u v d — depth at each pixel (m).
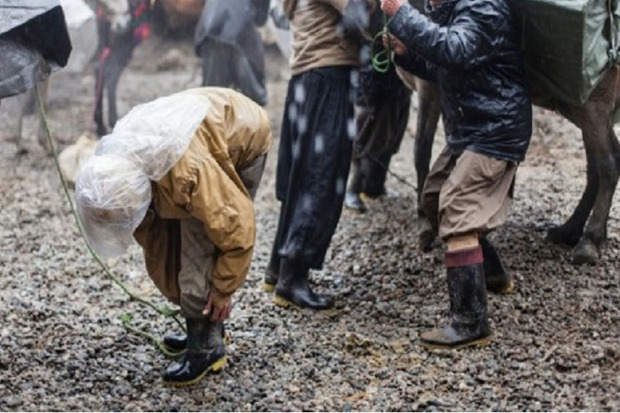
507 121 5.25
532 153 9.16
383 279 6.55
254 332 5.71
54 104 12.87
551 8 5.23
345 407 4.77
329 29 5.91
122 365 5.27
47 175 9.66
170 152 4.50
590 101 6.21
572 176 8.31
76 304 6.32
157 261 4.96
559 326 5.60
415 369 5.16
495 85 5.26
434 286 6.33
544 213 7.38
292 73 6.07
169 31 10.97
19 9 4.98
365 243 7.30
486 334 5.37
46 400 4.89
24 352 5.45
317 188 5.96
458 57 5.11
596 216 6.41
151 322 5.95
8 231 7.99
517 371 5.09
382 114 7.83
